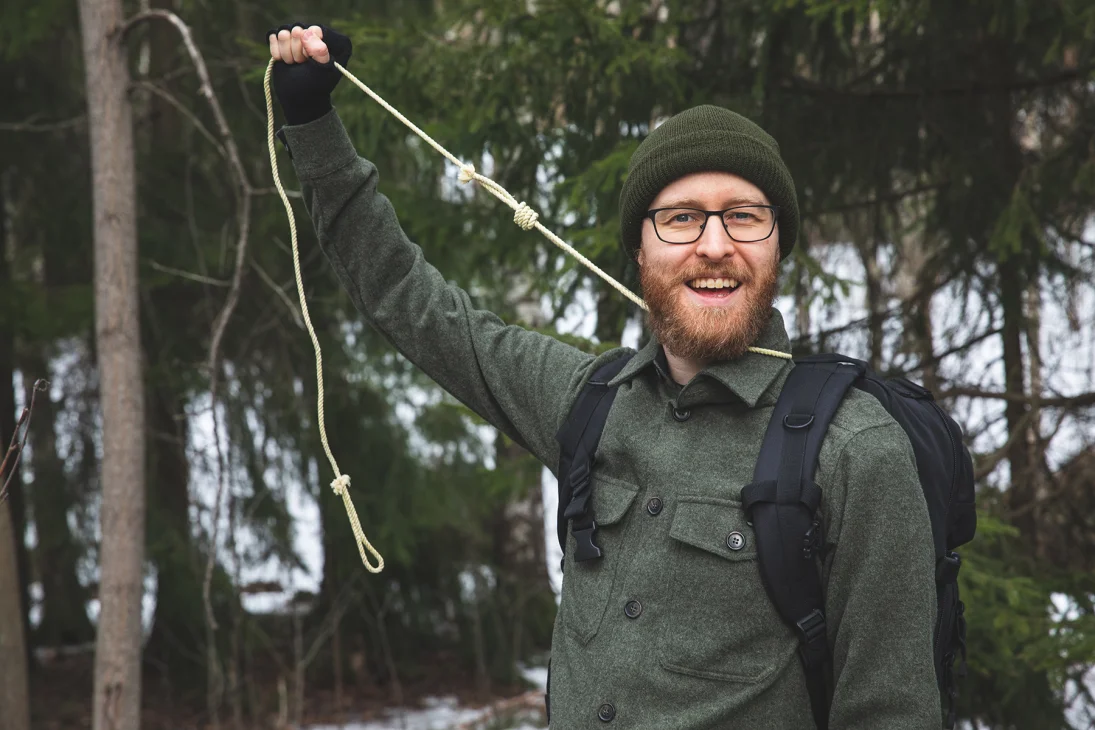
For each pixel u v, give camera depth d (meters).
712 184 1.60
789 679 1.45
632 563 1.54
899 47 4.40
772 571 1.44
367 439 7.93
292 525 8.10
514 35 4.38
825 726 1.47
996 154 4.53
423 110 4.46
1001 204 4.49
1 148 7.27
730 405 1.58
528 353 1.85
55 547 8.23
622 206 1.70
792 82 4.38
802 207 4.52
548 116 4.41
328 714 7.96
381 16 6.93
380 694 8.48
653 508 1.55
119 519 4.75
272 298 7.15
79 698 8.16
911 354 4.93
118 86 4.79
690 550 1.49
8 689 5.23
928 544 1.44
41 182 7.39
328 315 7.55
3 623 5.25
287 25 1.88
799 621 1.44
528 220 1.95
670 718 1.45
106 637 4.71
